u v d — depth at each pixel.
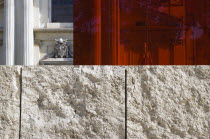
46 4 37.28
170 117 6.47
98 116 6.48
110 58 9.07
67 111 6.51
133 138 6.45
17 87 6.54
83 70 6.54
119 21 9.07
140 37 9.05
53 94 6.54
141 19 9.08
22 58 35.59
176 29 8.99
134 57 9.07
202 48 8.99
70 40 36.88
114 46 9.07
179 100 6.48
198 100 6.48
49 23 36.91
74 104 6.53
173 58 9.00
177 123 6.46
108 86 6.50
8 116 6.48
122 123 6.46
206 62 8.93
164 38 9.02
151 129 6.46
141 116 6.46
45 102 6.53
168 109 6.47
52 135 6.50
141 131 6.46
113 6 9.06
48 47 36.91
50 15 37.34
